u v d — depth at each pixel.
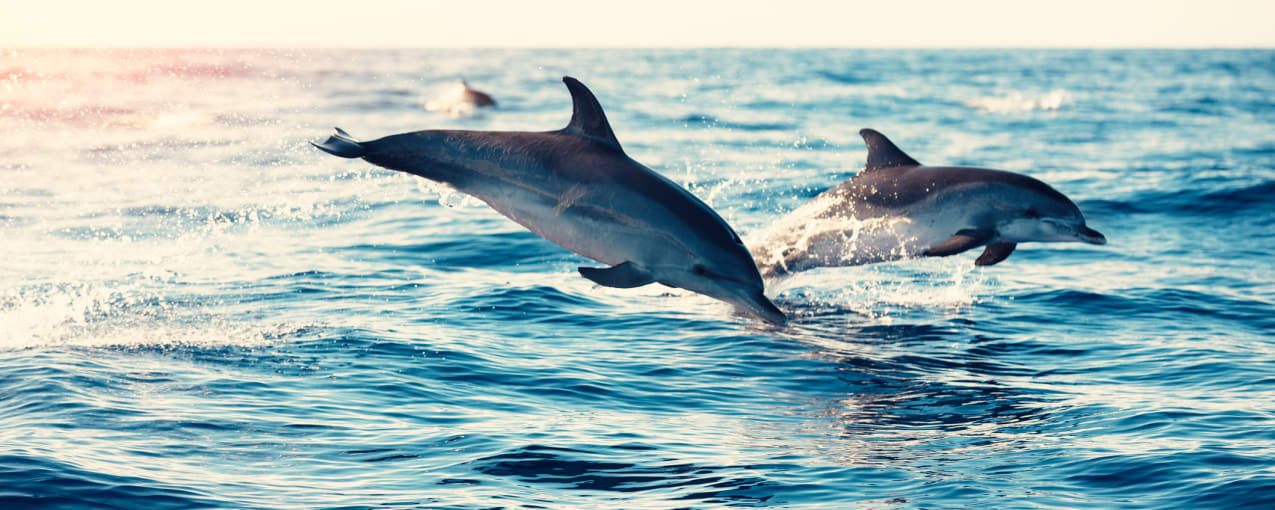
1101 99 48.94
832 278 10.61
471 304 9.13
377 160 5.04
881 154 8.70
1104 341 8.26
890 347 8.02
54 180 18.16
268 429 5.71
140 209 15.04
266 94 46.47
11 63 85.88
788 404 6.56
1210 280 10.70
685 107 38.47
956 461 5.41
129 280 10.20
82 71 69.56
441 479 5.05
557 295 9.50
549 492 4.94
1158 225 14.42
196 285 9.98
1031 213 8.45
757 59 118.50
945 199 8.37
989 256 8.92
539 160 5.01
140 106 36.91
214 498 4.68
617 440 5.73
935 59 128.12
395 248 12.16
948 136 29.23
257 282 10.12
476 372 7.04
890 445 5.71
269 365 7.04
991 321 8.95
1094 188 17.61
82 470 4.88
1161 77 76.75
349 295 9.55
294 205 15.55
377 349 7.51
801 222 8.68
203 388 6.43
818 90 52.56
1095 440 5.68
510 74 73.06
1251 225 14.32
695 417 6.26
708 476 5.19
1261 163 21.83
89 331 7.98
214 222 14.03
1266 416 6.05
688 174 19.77
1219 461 5.21
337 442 5.55
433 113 38.12
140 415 5.84
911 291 10.10
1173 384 6.96
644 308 9.11
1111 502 4.79
